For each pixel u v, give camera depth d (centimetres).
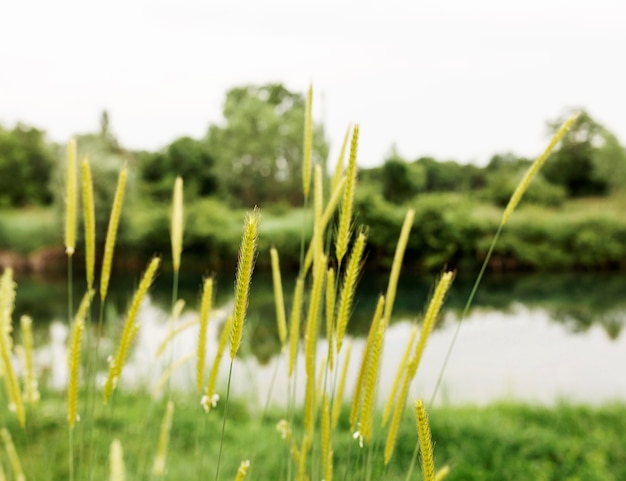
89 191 121
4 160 4406
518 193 106
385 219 2939
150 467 221
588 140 4734
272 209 4278
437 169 4731
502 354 1348
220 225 3247
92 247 125
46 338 1198
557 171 4794
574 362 1310
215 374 122
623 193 4053
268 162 5050
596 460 533
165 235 3045
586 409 716
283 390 643
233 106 5353
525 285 2547
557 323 1747
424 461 71
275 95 5406
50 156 4550
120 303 1623
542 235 3170
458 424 596
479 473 498
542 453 549
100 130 4491
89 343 142
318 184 135
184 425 478
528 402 796
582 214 3359
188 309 1700
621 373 1223
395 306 1852
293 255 2755
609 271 3062
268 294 1989
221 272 2980
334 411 128
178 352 359
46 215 3167
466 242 3002
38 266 2797
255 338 1403
